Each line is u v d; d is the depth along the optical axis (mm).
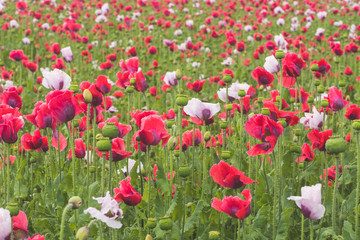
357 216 2764
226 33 11320
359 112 3293
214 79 7797
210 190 3777
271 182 3490
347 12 17219
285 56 3990
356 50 8734
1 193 3768
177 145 3631
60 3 19938
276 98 3973
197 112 3322
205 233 3039
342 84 5961
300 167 3691
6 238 2166
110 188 2766
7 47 12234
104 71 9875
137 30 13609
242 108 3754
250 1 18984
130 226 3283
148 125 2754
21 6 13836
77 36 11016
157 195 2879
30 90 7883
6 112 2945
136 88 4188
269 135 2676
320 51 10914
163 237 2736
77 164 3908
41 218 3453
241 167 3850
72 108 2795
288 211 2896
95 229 3023
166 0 17656
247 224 3086
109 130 2574
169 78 5125
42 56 11570
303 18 15867
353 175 3809
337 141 2643
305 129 4754
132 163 3514
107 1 20422
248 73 9164
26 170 4430
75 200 2176
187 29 14477
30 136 3711
